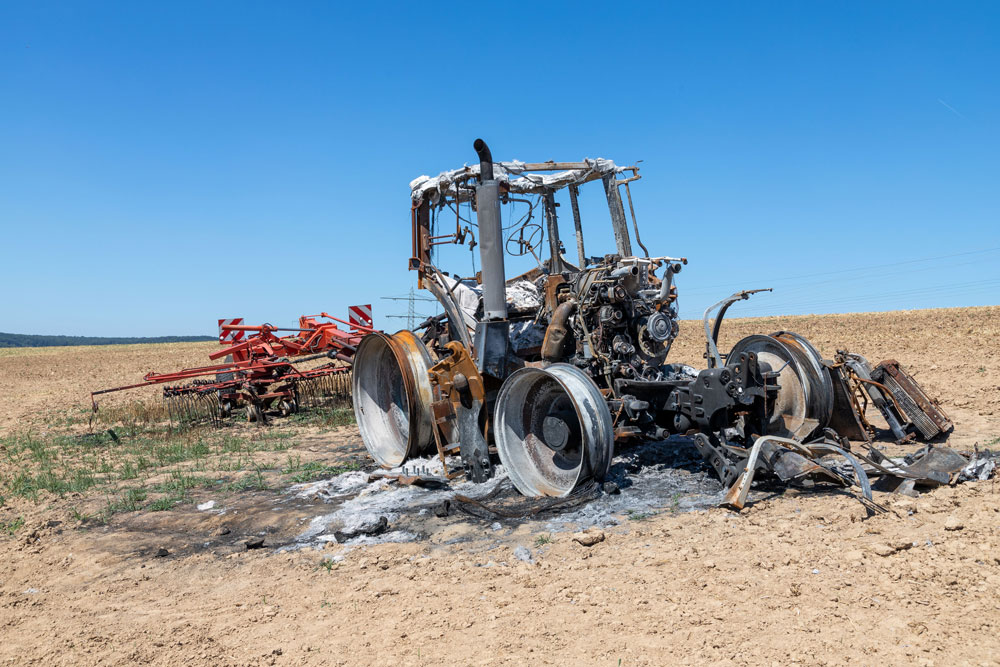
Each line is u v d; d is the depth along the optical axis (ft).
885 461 20.15
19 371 125.29
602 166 25.64
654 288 24.23
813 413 23.13
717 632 11.66
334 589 15.25
